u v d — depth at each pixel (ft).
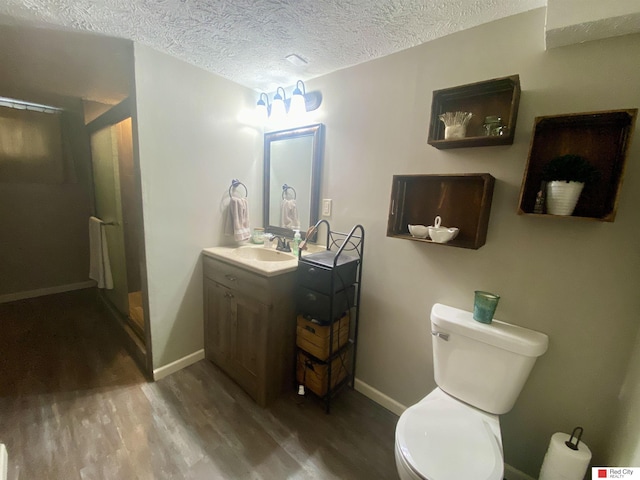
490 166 4.18
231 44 5.03
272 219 7.51
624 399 3.34
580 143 3.49
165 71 5.50
